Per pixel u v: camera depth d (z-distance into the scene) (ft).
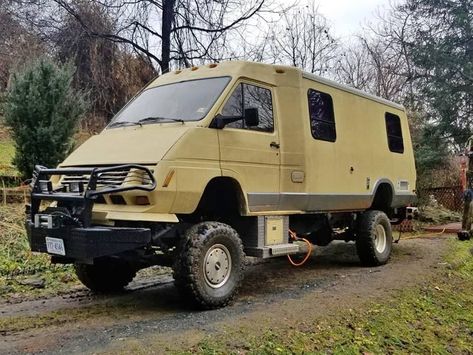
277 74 20.80
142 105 20.12
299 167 20.99
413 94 57.11
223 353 13.02
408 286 21.71
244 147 18.49
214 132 17.39
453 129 53.78
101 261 18.86
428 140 52.31
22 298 18.86
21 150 30.32
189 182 16.29
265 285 21.59
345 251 31.55
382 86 74.28
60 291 20.17
